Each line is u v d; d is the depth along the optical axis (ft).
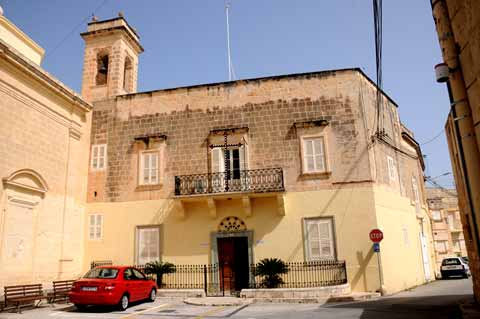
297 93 59.77
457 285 63.87
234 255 57.62
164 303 47.65
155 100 64.44
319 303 45.62
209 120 61.67
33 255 50.78
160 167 61.46
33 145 52.16
